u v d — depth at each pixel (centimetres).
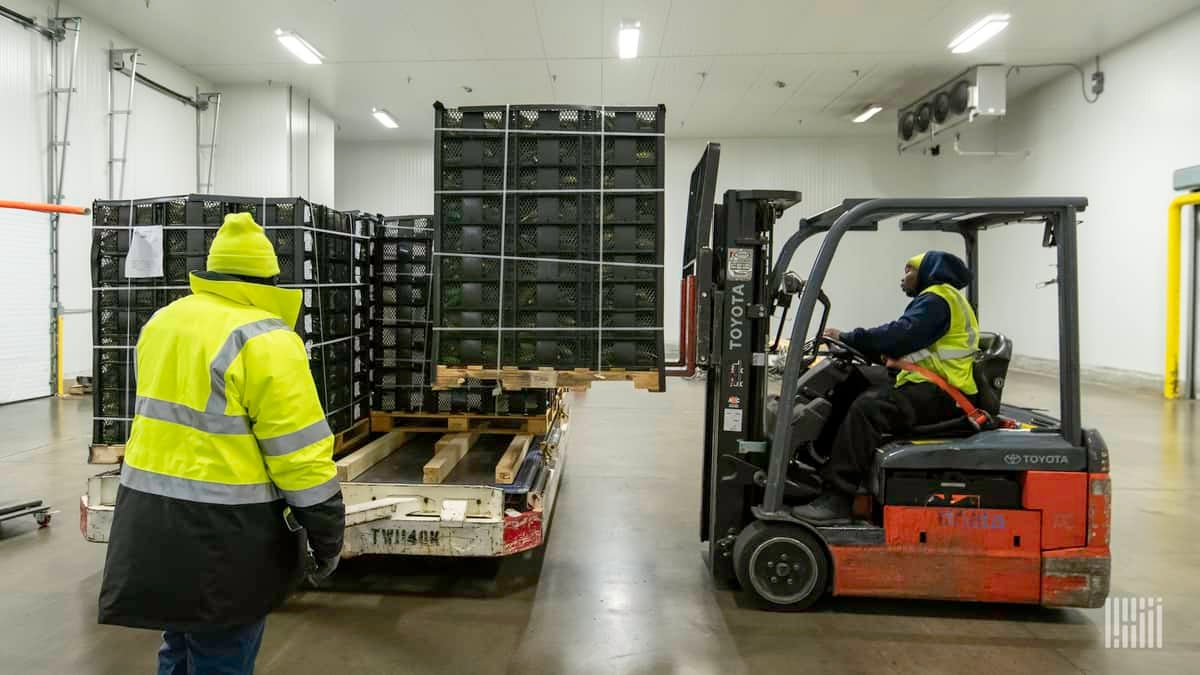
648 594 312
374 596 306
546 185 302
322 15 838
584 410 847
